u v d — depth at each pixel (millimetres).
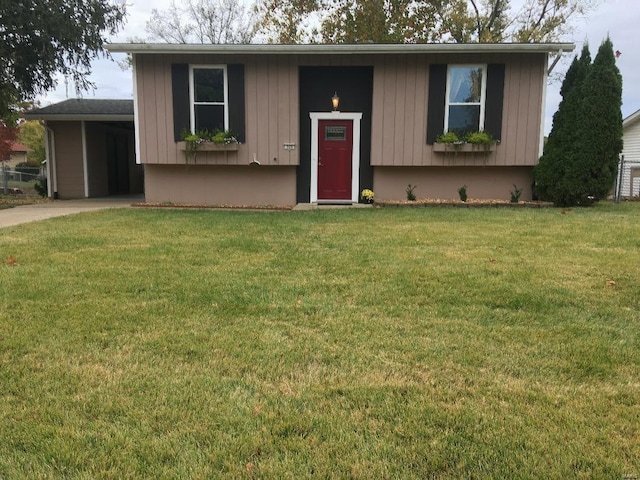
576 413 2008
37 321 3023
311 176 10820
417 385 2250
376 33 19688
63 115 13180
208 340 2750
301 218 7988
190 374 2346
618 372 2391
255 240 5805
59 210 9578
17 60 11492
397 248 5285
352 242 5660
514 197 10016
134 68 10180
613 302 3447
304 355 2562
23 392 2170
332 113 10656
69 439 1822
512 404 2084
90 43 12039
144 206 10266
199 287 3762
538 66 9805
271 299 3486
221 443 1800
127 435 1848
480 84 9961
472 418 1973
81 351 2600
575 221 7301
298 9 20922
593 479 1613
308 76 10625
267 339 2768
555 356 2566
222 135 9992
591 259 4691
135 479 1610
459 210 9039
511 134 9984
